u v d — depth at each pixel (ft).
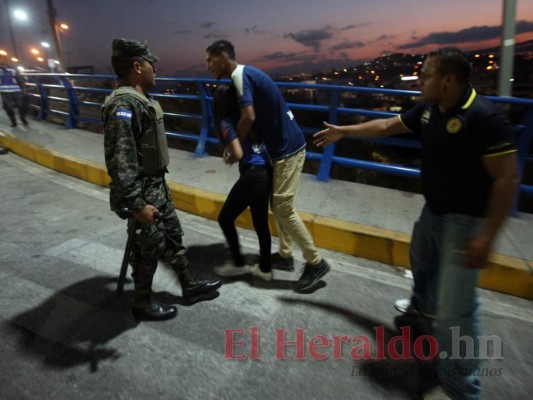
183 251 8.71
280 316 8.67
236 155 8.18
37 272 10.19
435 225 6.59
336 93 14.87
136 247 7.93
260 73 8.21
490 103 5.44
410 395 6.64
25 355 7.34
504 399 6.55
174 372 7.03
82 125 27.76
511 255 9.82
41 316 8.46
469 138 5.47
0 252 11.19
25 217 13.76
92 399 6.40
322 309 8.93
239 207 8.96
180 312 8.77
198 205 14.02
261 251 9.68
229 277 10.19
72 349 7.52
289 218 8.94
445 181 5.98
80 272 10.24
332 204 13.01
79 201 15.49
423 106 6.77
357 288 9.74
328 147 15.51
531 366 7.29
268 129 8.45
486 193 5.73
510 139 5.16
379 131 7.57
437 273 7.38
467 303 5.91
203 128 19.43
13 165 20.88
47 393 6.50
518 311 8.93
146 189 7.55
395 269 10.63
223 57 8.16
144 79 7.28
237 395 6.56
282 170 8.71
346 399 6.53
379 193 14.06
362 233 10.99
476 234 5.71
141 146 7.24
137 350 7.55
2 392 6.49
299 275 10.33
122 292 8.58
